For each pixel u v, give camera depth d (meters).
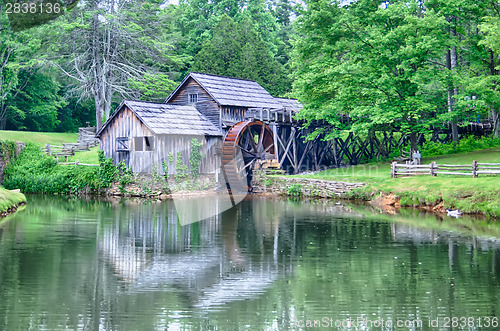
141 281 14.58
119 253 17.81
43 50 52.56
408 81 35.91
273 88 56.22
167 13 58.56
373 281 14.65
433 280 14.76
